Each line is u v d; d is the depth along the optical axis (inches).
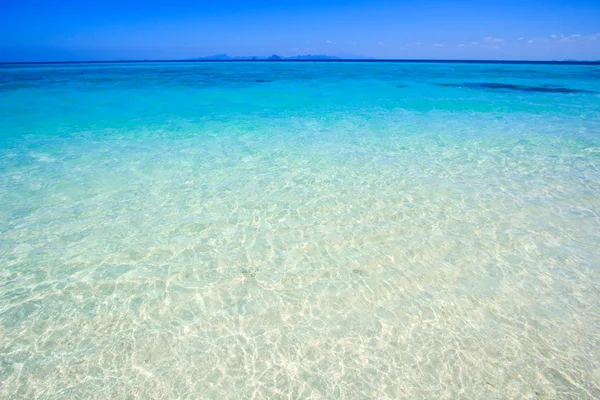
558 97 748.0
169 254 187.0
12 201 239.0
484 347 134.6
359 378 123.0
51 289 160.6
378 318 148.4
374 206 238.5
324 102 692.1
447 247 194.7
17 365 125.3
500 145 375.9
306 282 168.9
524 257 186.5
